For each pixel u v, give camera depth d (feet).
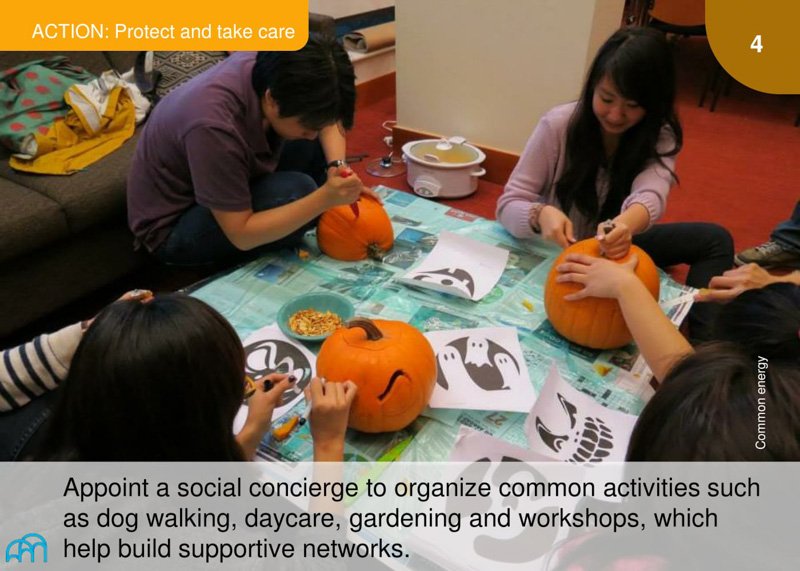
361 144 9.82
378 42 10.90
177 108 4.46
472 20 7.77
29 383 3.31
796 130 10.02
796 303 2.15
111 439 2.05
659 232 5.43
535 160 4.95
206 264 5.34
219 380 2.10
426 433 3.07
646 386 3.37
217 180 4.24
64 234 5.60
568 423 3.05
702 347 1.95
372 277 4.31
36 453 2.21
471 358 3.48
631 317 3.26
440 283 4.08
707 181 8.49
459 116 8.68
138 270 6.76
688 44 13.76
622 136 4.55
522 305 4.00
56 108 6.25
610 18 7.29
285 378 3.14
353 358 2.95
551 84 7.59
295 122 3.97
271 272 4.37
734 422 1.62
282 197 4.87
